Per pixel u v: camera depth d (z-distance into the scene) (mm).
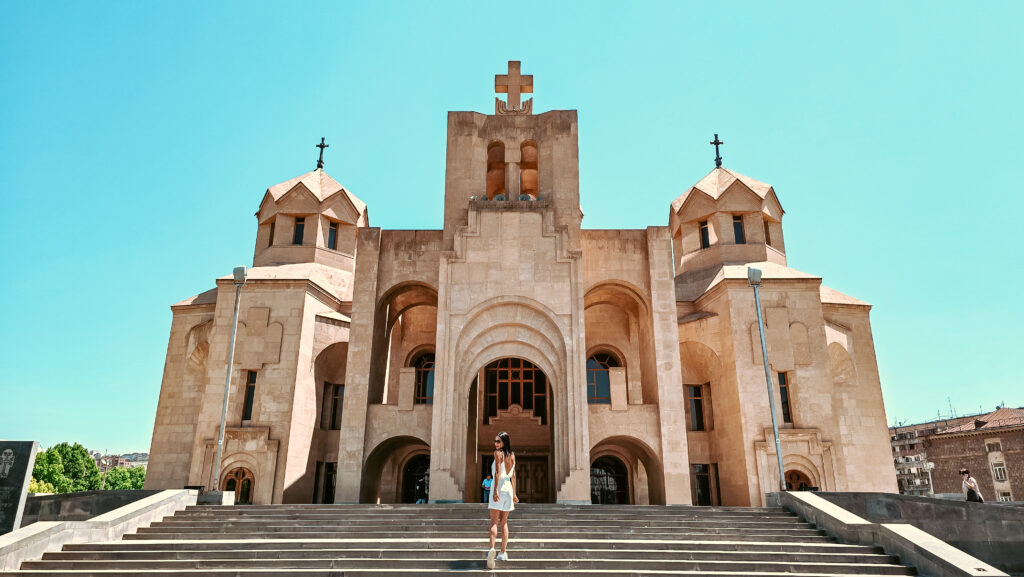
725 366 29844
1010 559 15984
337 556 13438
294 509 18219
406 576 11867
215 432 27609
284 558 13430
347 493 26016
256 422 27594
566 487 24625
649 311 29125
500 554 12250
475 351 27297
